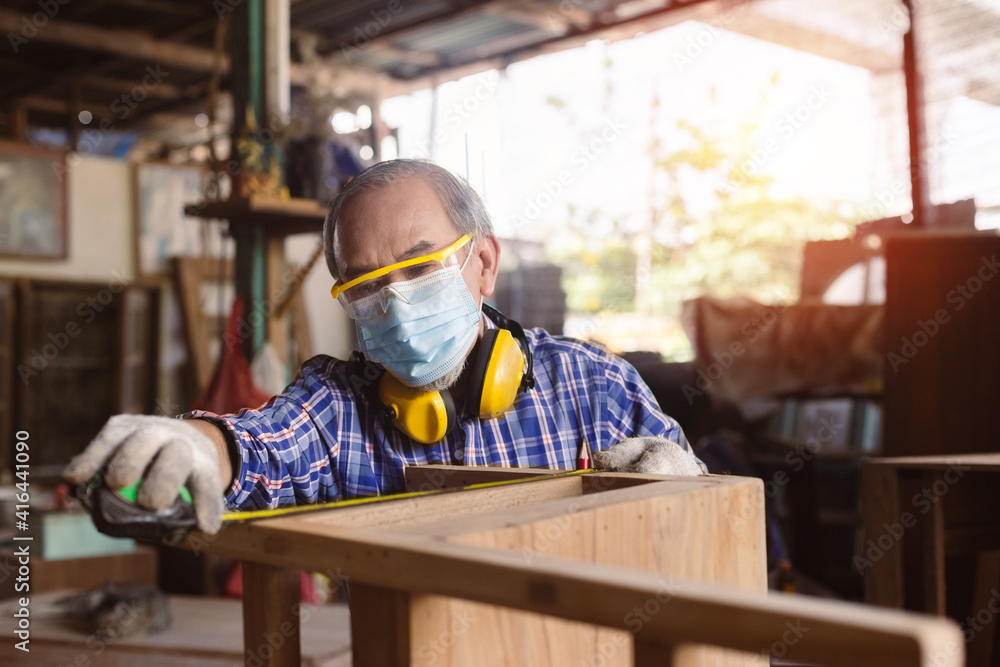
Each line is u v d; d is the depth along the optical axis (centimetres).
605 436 151
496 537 75
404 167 137
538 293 781
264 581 82
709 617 54
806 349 464
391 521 91
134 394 636
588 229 941
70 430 620
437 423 135
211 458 82
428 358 130
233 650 225
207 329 645
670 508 92
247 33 381
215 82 367
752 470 409
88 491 77
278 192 357
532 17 690
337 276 142
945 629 48
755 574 105
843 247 529
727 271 874
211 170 365
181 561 394
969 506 203
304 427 136
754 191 855
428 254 129
